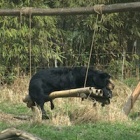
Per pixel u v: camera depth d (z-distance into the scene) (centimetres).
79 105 2306
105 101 1992
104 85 1975
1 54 3108
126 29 3300
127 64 3278
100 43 3281
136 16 3256
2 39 3069
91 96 1966
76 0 3177
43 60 3183
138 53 3409
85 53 3294
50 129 1828
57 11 2017
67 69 2062
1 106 2548
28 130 1798
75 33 3291
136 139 1705
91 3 3138
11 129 1251
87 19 3156
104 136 1725
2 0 3078
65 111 2170
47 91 2053
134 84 3061
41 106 2058
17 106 2538
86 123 1984
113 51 3309
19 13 2083
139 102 2605
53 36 3194
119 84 2922
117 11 1920
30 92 2091
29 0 3103
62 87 2042
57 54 3153
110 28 3278
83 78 2008
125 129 1852
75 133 1761
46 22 3088
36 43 3130
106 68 3284
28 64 3130
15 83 2933
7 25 3052
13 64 3109
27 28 3048
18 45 3070
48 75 2053
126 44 3322
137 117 2231
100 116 2038
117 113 2073
